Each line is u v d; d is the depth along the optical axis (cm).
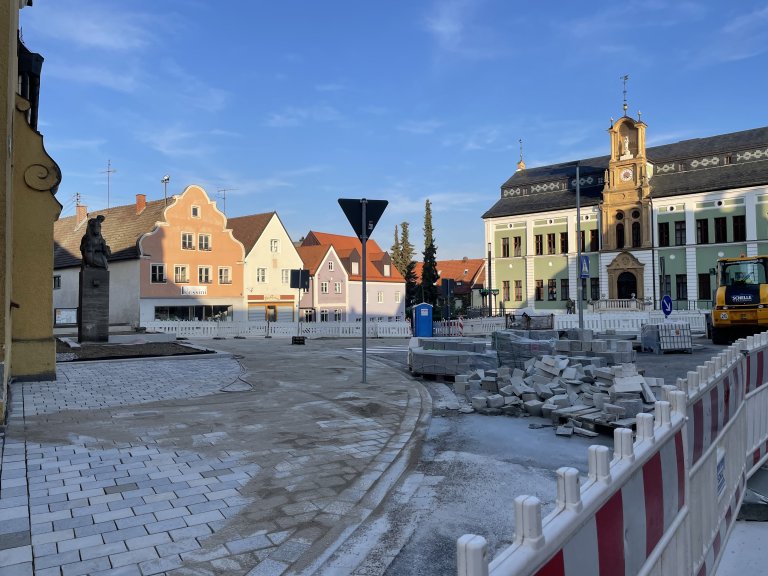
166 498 506
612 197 5138
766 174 4456
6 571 368
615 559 214
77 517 461
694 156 4934
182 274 4694
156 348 1900
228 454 650
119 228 4872
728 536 466
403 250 8619
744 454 573
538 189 5847
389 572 380
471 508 496
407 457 647
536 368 998
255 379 1256
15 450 660
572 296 5325
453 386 1138
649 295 4888
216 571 373
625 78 5138
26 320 1173
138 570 372
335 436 741
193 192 4784
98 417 843
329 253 6000
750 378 614
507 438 740
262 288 5303
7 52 784
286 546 414
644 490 252
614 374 845
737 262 2097
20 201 1157
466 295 8006
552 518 177
